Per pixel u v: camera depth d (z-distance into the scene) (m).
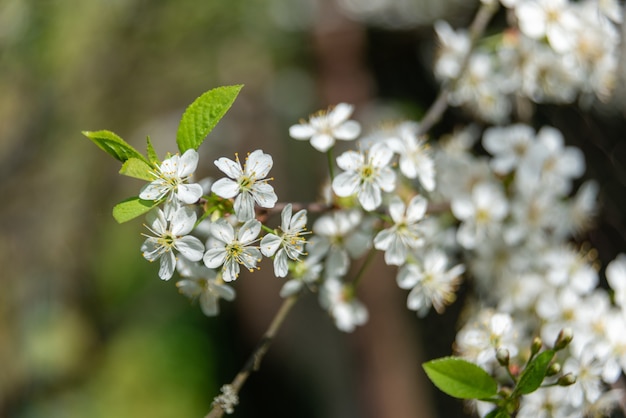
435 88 1.29
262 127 1.49
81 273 1.68
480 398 0.70
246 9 1.49
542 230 0.86
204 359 1.75
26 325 1.62
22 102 1.49
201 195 0.67
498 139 0.86
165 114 1.58
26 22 1.40
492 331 0.73
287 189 1.42
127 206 0.67
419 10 1.28
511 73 0.86
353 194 0.75
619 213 0.96
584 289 0.83
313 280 0.76
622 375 0.81
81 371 1.68
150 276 1.79
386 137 0.83
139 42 1.53
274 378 1.58
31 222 1.58
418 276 0.77
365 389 1.23
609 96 0.90
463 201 0.83
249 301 1.63
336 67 1.33
